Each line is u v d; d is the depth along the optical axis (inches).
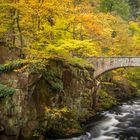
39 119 722.8
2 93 654.5
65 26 876.6
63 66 838.5
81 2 1109.1
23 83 677.9
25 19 759.7
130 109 1230.9
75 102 891.4
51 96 767.1
